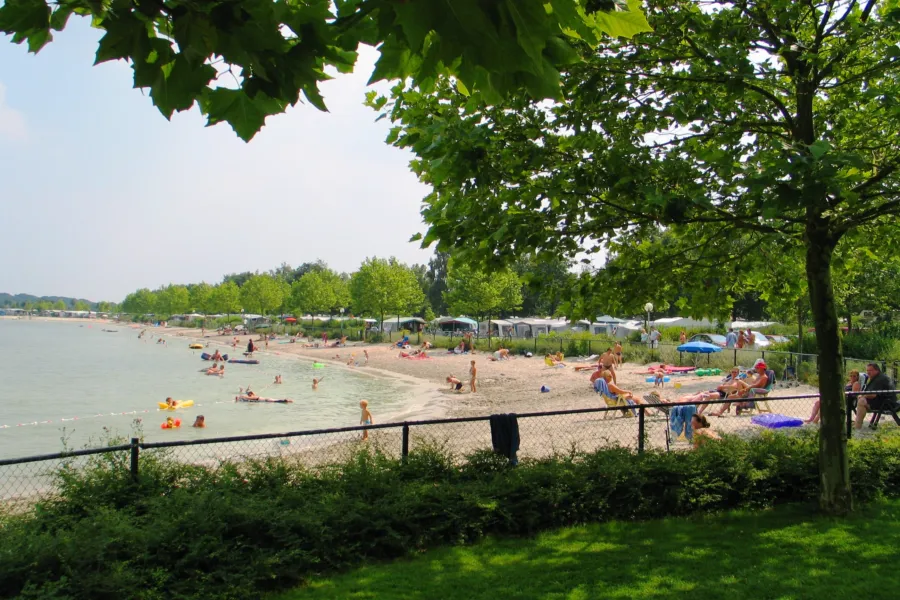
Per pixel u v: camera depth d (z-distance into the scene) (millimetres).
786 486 8648
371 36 2492
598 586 5871
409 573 6332
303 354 67125
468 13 1846
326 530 6555
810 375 23062
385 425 8281
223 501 6461
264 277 120250
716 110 7543
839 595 5551
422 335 73625
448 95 7113
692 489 8289
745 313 61094
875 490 8656
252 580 5820
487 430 17984
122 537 5750
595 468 8391
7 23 2301
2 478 14406
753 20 7766
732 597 5559
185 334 123312
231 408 29844
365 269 78625
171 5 2158
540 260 7500
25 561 5270
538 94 2242
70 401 32062
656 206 6891
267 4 2256
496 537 7434
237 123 2613
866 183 7117
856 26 6941
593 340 46000
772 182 5578
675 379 28109
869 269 25328
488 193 6953
